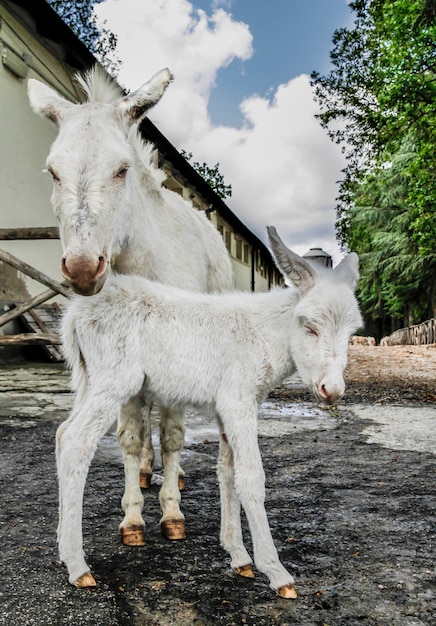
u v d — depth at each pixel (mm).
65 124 3242
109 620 2193
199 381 2686
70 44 12227
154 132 13289
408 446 5199
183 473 3900
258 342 2717
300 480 4121
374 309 40844
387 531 3174
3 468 4277
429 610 2330
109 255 2979
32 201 11945
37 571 2600
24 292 11344
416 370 12523
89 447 2543
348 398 8273
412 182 17328
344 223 34594
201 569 2660
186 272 3980
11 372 9688
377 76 15453
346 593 2459
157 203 4031
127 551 2848
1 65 10812
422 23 11773
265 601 2373
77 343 2822
